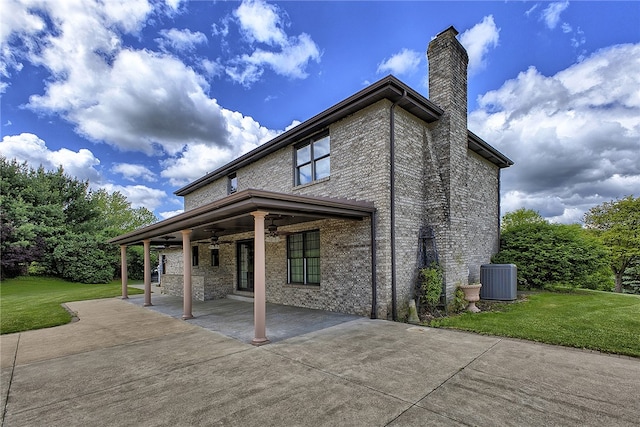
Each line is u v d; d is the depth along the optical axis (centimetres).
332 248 911
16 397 386
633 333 584
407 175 866
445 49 934
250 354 531
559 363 458
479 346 547
